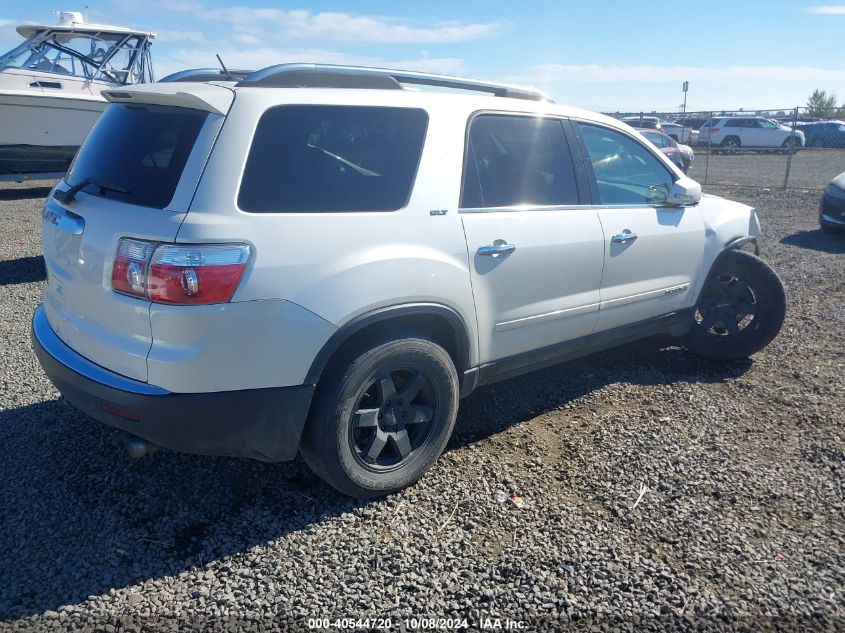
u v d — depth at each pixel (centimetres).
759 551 296
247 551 293
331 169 303
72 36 1183
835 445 386
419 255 316
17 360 490
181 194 273
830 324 608
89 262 290
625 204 430
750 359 523
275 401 285
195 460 361
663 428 405
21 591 266
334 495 333
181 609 260
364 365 304
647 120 3083
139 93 302
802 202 1444
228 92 291
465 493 336
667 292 457
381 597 268
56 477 342
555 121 397
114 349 281
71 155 1147
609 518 318
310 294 283
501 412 425
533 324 379
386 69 358
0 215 1186
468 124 352
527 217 367
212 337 267
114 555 288
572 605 265
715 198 525
